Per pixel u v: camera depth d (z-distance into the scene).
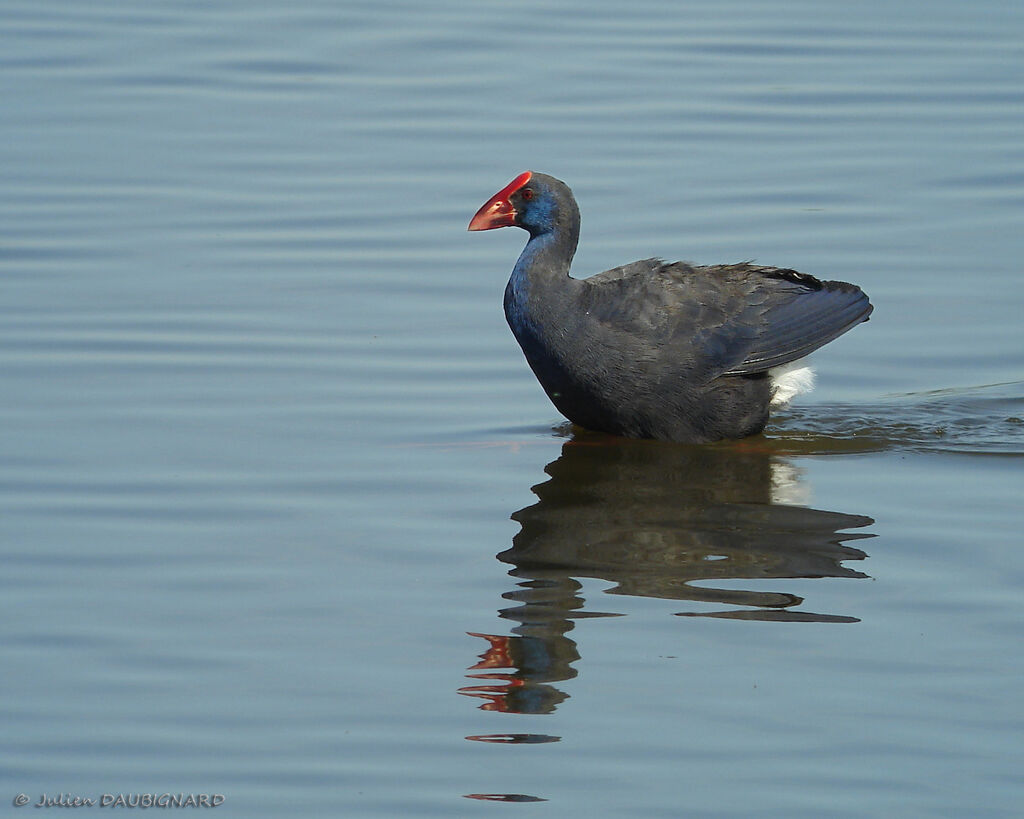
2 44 22.06
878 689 9.01
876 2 23.75
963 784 8.12
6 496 11.71
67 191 18.06
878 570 10.58
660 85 20.83
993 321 15.34
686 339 13.23
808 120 19.83
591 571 10.62
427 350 14.87
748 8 23.67
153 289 15.91
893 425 13.68
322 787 8.16
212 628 9.77
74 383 13.91
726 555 10.88
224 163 18.83
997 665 9.25
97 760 8.41
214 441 12.84
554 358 13.27
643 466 12.81
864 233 17.02
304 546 10.96
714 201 17.73
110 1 23.84
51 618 9.88
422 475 12.34
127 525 11.25
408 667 9.31
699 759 8.36
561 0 24.06
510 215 13.51
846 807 7.94
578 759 8.38
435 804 8.02
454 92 20.66
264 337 14.97
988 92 20.53
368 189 18.17
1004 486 12.12
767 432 13.67
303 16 23.19
